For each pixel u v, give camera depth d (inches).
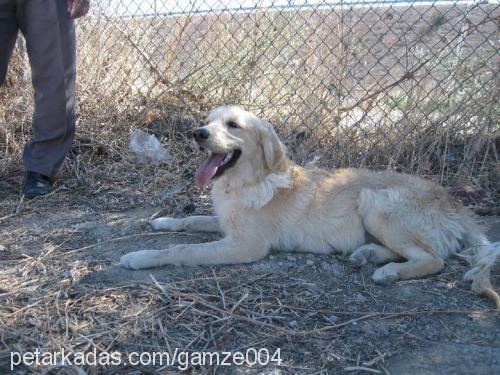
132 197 75.3
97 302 48.9
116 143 88.0
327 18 84.0
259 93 91.1
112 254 58.7
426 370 41.1
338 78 83.5
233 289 51.9
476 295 51.8
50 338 44.0
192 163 84.4
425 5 78.5
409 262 55.2
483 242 59.9
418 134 81.9
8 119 88.2
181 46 94.9
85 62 96.6
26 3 67.7
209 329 46.0
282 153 59.7
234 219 57.6
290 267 56.7
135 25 96.3
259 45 89.9
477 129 80.5
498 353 42.8
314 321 47.5
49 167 74.1
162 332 45.3
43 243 61.2
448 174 80.2
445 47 77.6
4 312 47.2
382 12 83.0
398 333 45.9
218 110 60.8
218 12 90.3
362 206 59.1
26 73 91.0
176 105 95.0
